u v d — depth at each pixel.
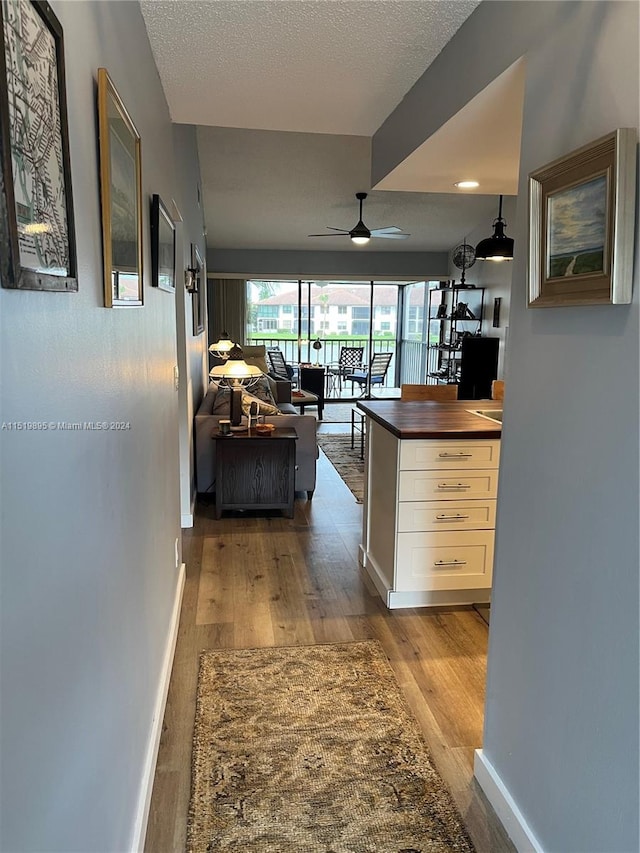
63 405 0.93
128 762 1.46
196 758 1.91
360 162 6.02
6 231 0.68
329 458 6.08
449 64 2.04
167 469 2.46
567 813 1.37
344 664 2.45
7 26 0.68
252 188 6.65
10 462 0.71
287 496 4.22
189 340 4.23
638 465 1.11
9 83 0.69
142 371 1.79
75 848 0.97
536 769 1.51
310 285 10.28
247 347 8.98
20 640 0.73
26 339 0.77
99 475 1.16
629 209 1.08
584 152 1.17
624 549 1.15
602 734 1.24
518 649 1.60
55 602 0.87
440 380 8.84
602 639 1.23
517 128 2.12
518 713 1.60
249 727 2.06
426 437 2.79
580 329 1.28
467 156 2.52
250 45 2.11
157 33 2.02
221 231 8.17
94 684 1.11
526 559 1.54
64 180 0.93
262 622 2.79
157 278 2.12
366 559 3.38
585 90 1.23
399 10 1.84
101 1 1.28
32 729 0.77
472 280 8.34
